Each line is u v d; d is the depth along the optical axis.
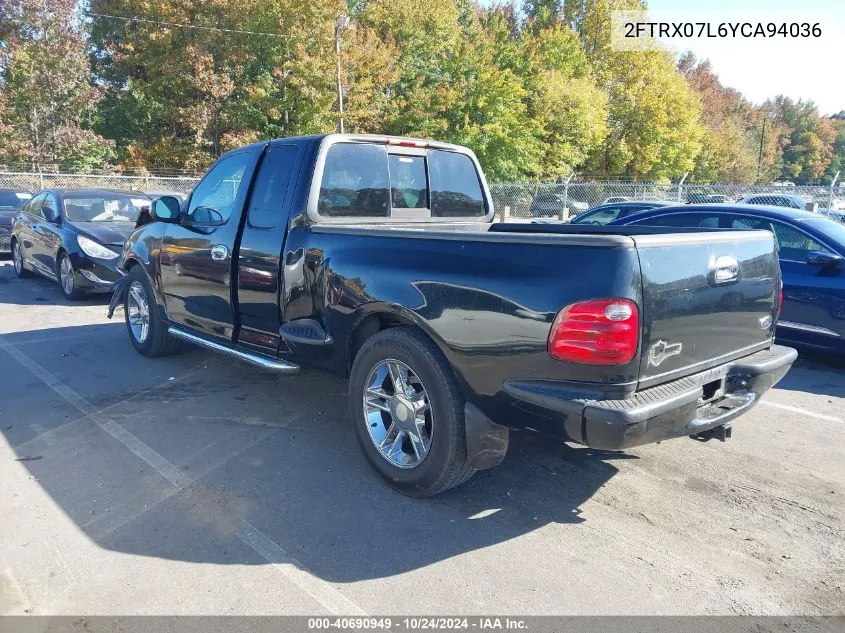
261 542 3.02
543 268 2.79
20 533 3.06
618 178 45.31
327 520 3.22
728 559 2.96
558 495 3.56
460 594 2.66
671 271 2.80
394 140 4.53
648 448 4.25
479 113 35.19
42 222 10.05
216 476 3.69
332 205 4.15
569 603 2.61
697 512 3.40
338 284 3.67
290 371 4.18
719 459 4.09
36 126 29.38
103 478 3.64
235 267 4.53
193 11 32.56
